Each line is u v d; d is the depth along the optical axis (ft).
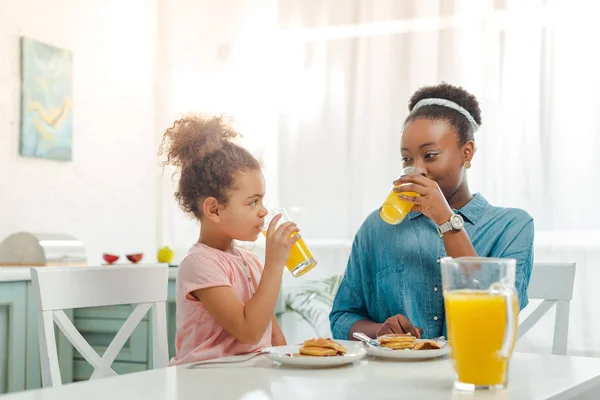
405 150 4.98
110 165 11.66
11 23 10.00
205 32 12.47
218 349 4.27
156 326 4.92
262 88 12.05
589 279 9.86
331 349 3.44
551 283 5.31
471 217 5.00
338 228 11.43
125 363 8.80
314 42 11.73
